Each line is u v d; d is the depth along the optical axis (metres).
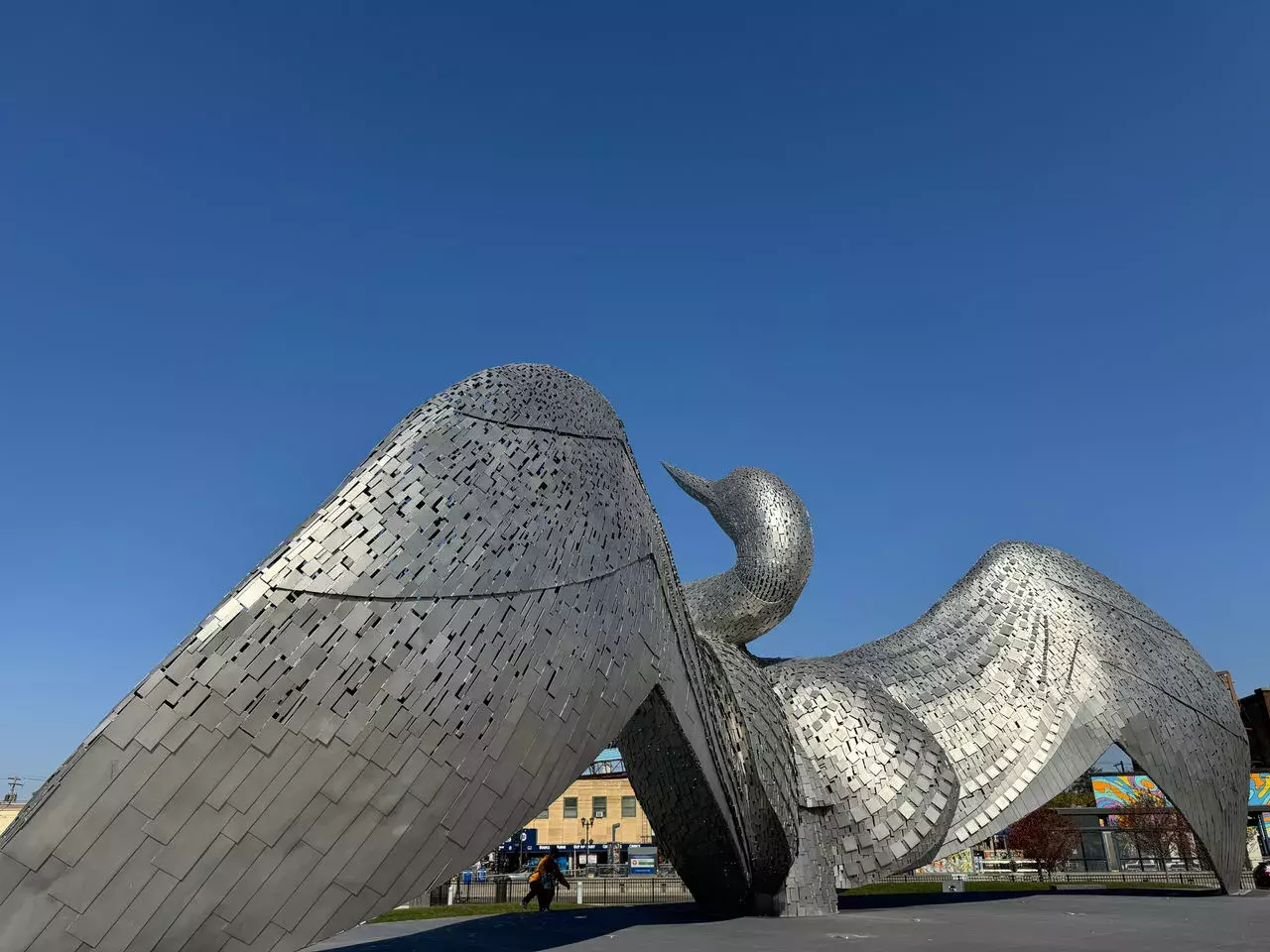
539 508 13.18
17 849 8.32
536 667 12.05
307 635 10.20
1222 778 22.72
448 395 13.48
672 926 15.80
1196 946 12.48
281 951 9.29
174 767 9.08
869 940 13.29
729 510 23.44
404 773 10.38
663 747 15.67
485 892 39.81
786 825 16.50
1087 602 23.08
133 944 8.60
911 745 18.44
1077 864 53.34
